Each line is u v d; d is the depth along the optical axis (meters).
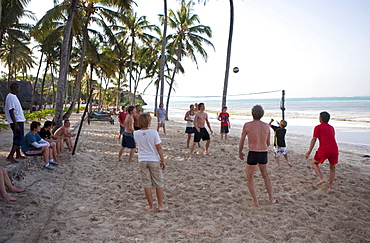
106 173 5.44
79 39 16.39
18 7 11.84
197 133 6.85
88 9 14.30
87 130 12.91
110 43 16.12
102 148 8.15
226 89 13.40
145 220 3.26
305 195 4.23
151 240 2.77
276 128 5.84
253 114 3.77
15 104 4.76
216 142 9.66
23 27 19.28
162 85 19.05
